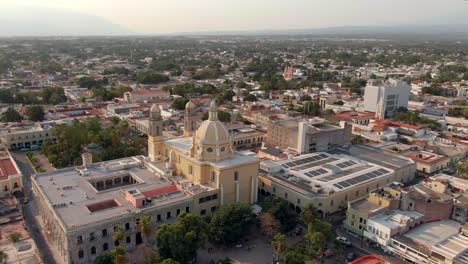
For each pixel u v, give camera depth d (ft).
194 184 473.26
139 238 409.08
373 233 422.82
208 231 394.11
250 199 491.72
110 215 393.70
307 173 547.08
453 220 455.63
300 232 446.60
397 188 478.18
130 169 526.16
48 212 421.59
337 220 477.77
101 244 383.65
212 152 472.03
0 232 421.18
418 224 435.53
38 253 384.88
